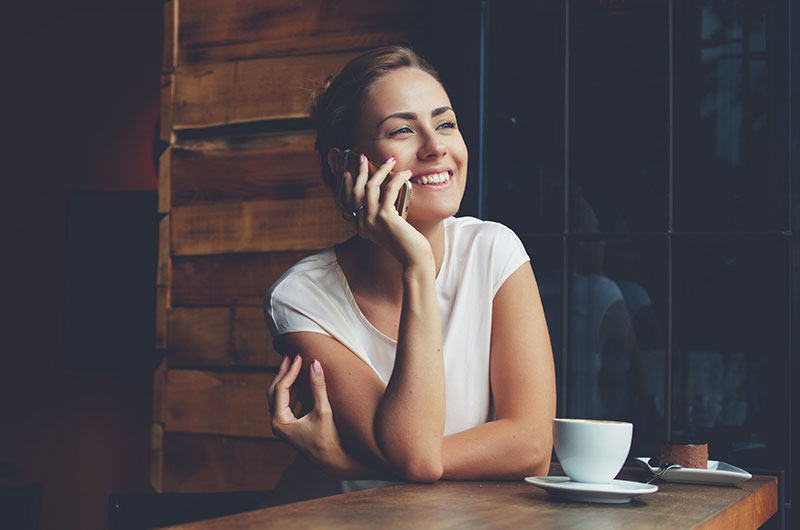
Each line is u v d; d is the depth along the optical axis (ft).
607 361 7.57
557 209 7.73
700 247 7.36
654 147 7.54
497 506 3.18
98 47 14.85
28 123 15.10
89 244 14.42
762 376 7.13
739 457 7.15
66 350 14.43
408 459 3.96
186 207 9.10
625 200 7.61
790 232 7.09
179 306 9.05
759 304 7.17
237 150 8.87
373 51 4.87
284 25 8.68
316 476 4.80
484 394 4.80
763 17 7.28
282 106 8.63
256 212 8.74
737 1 7.36
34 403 14.70
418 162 4.63
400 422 4.00
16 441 14.73
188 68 9.16
